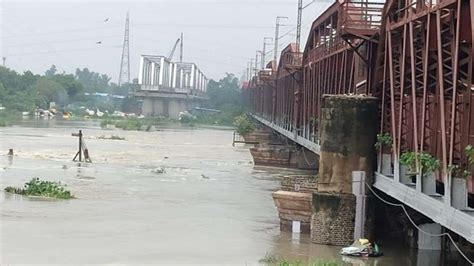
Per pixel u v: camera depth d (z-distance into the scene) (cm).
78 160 6869
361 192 2809
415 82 2216
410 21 2225
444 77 2059
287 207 3191
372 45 2959
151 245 2830
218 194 4716
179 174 6125
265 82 10425
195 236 3069
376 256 2672
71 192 4469
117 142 10200
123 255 2616
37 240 2844
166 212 3778
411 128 2381
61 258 2522
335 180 2859
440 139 2064
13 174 5394
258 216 3734
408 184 2312
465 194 1814
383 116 2777
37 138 9869
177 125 19062
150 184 5178
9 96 18775
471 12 1656
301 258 2609
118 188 4816
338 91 3825
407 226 2858
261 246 2853
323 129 2891
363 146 2827
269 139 10144
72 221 3347
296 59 6638
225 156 8675
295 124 5891
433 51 2236
